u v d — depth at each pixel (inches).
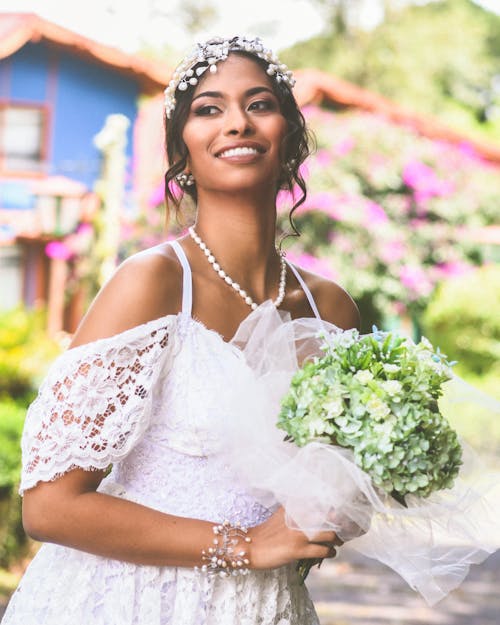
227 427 89.0
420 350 92.3
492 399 97.1
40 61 601.9
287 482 86.5
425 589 89.7
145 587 90.1
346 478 86.1
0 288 610.9
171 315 91.5
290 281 105.6
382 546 89.8
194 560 89.0
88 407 87.7
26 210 601.9
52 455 87.4
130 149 603.5
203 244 97.5
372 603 263.0
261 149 95.9
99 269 512.4
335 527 87.1
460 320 684.1
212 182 96.2
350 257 540.1
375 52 1141.1
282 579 94.0
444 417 94.1
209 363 90.9
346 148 541.6
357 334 94.2
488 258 619.2
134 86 609.9
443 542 91.7
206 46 97.4
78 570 92.6
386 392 86.2
